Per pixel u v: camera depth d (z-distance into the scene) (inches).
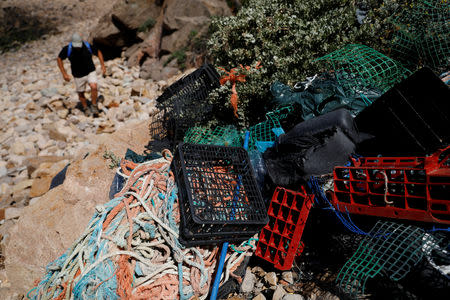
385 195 85.7
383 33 161.2
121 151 176.4
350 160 102.9
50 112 334.3
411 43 146.5
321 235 114.0
